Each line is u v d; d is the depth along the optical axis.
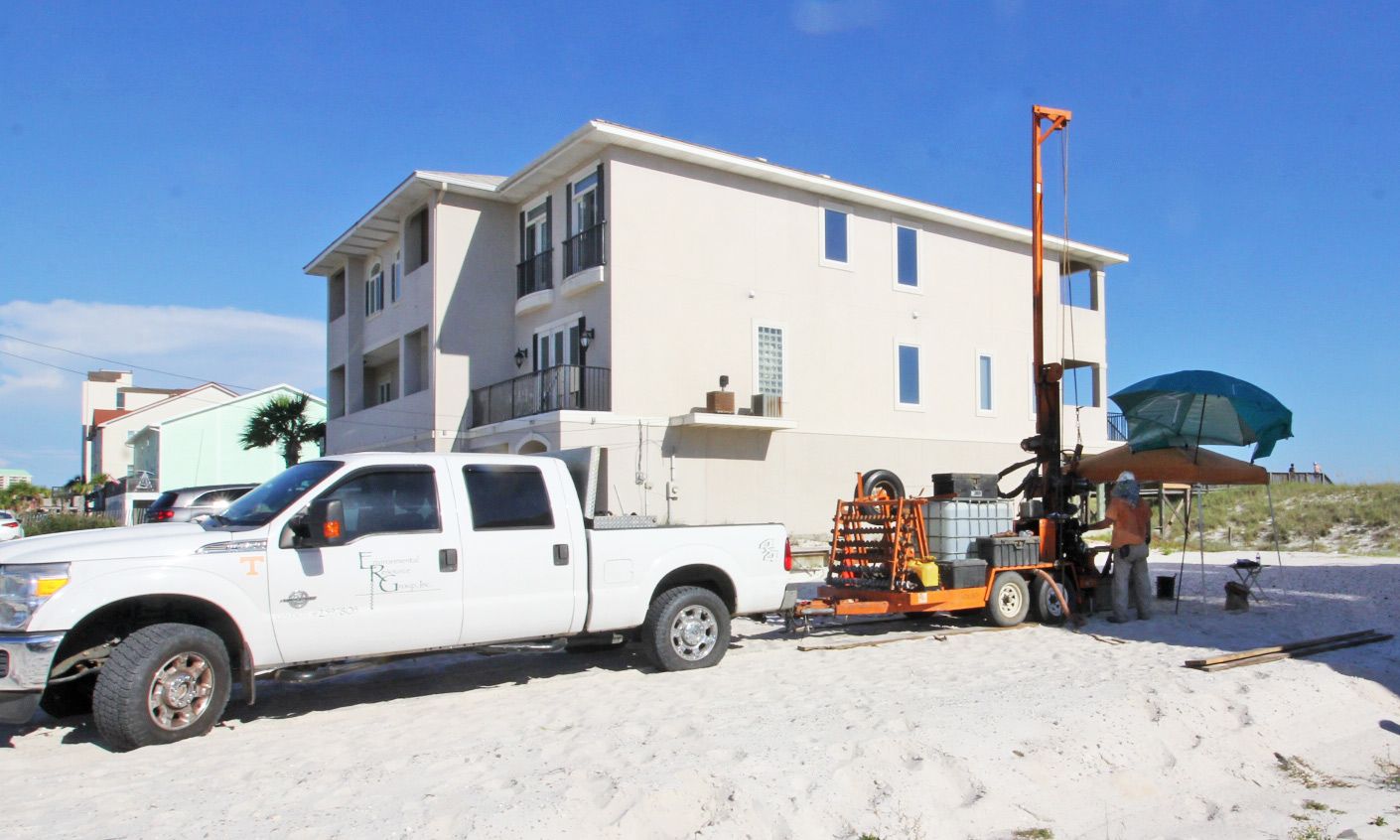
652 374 20.97
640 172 21.08
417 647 7.30
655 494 20.69
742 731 6.26
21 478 70.56
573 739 6.18
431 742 6.27
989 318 27.14
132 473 49.91
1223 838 5.25
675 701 7.38
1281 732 7.13
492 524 7.71
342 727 6.79
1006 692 7.50
